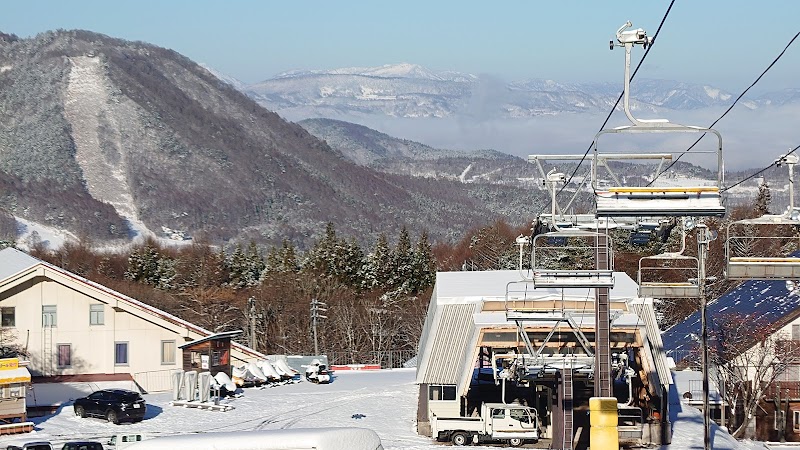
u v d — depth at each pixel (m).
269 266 123.00
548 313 38.16
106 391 44.59
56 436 40.72
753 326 55.28
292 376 59.94
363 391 55.06
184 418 45.53
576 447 40.56
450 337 43.03
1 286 54.00
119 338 55.56
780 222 22.09
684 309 83.25
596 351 32.59
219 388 50.72
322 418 46.09
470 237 148.25
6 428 41.09
